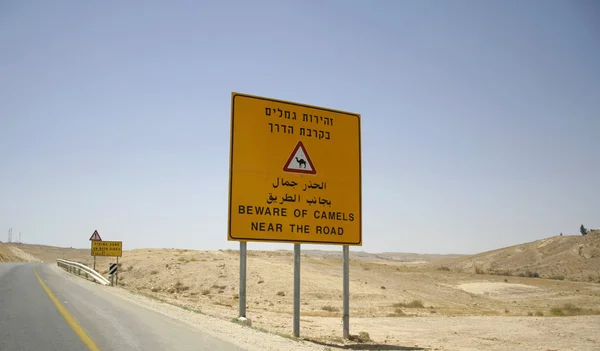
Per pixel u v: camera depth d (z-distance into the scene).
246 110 17.05
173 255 66.25
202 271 51.12
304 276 50.53
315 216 17.69
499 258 128.38
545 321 31.06
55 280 34.12
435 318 31.42
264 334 14.58
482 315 35.41
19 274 40.31
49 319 14.61
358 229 18.53
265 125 17.27
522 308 45.91
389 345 18.38
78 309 17.30
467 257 143.88
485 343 21.73
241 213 16.48
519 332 26.05
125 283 48.75
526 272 99.19
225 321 16.98
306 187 17.66
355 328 24.67
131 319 15.26
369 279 57.56
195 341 11.79
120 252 42.62
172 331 13.23
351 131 18.86
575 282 74.50
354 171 18.67
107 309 17.72
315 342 16.20
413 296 48.75
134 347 10.62
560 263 107.56
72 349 10.27
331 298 42.56
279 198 17.12
